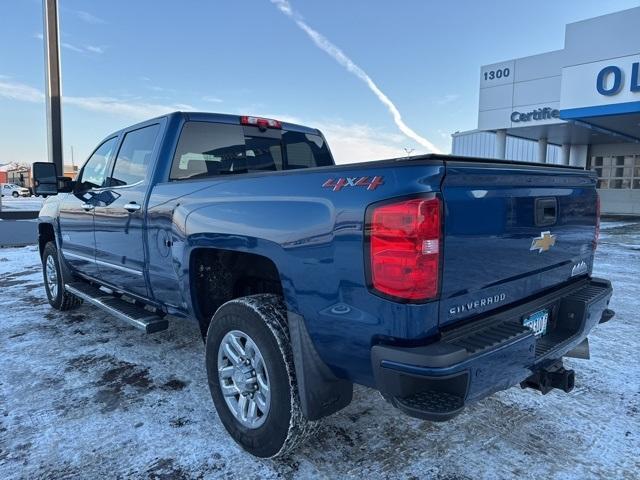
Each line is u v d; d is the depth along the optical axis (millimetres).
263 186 2604
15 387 3570
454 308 2117
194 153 3709
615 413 3178
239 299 2711
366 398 3393
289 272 2381
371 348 2080
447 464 2609
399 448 2764
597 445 2795
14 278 7898
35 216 18609
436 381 1961
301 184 2396
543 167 2629
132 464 2611
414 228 1940
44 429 2971
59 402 3332
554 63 18828
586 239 3156
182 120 3660
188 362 4074
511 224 2395
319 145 4832
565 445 2797
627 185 25047
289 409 2424
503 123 20547
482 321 2270
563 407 3260
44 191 4668
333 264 2180
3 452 2719
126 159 4141
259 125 4207
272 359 2469
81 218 4660
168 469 2566
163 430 2965
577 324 2801
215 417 3129
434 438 2869
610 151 25453
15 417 3119
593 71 15992
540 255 2652
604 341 4582
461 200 2094
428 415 1898
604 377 3752
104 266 4359
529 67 19547
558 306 2867
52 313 5629
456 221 2068
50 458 2664
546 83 19109
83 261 4793
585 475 2516
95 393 3473
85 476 2506
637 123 17953
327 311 2227
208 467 2586
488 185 2242
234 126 4008
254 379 2639
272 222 2463
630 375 3789
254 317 2562
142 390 3527
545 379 2541
